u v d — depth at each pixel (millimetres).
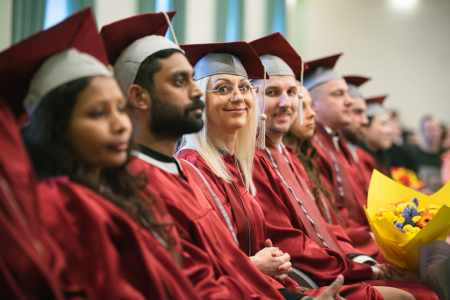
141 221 1325
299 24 7367
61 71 1190
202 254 1469
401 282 2186
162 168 1612
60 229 1091
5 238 991
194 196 1629
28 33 3605
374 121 4512
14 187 1034
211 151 2025
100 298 1048
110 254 1073
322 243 2336
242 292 1470
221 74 2045
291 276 2096
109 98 1198
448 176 6320
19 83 1285
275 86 2445
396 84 8555
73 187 1139
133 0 4562
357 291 1911
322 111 3363
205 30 5461
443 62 8797
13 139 1062
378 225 2244
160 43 1619
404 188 2527
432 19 8750
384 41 8375
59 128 1167
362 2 8156
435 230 2148
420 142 8664
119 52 1710
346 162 3521
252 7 6105
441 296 2152
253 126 2193
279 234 2160
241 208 1947
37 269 991
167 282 1216
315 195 2748
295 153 2895
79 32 1286
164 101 1568
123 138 1213
